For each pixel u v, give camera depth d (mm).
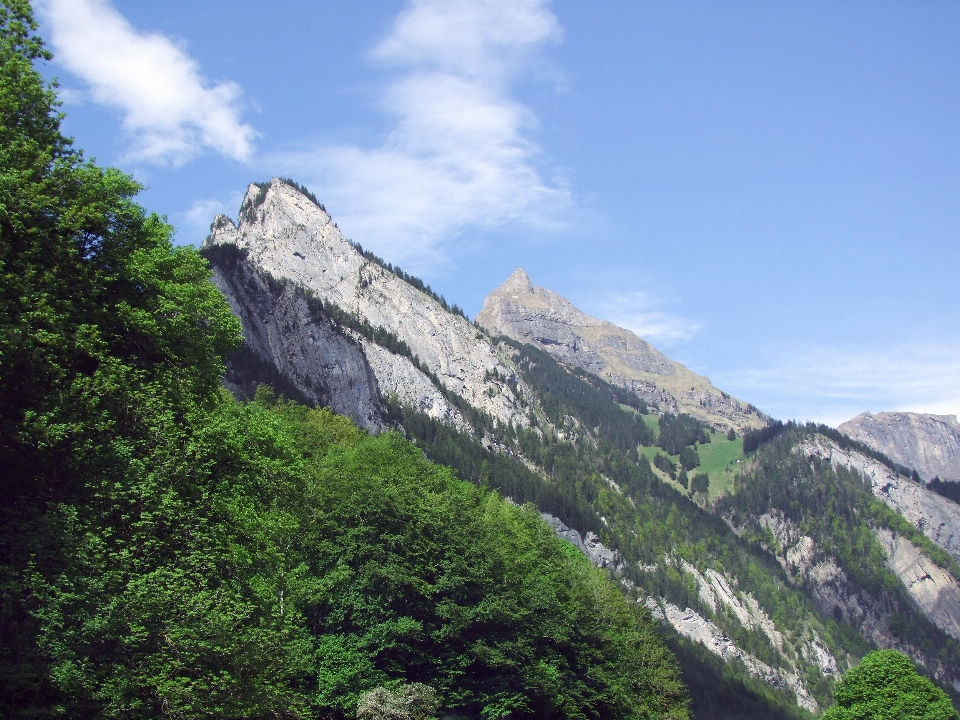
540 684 73500
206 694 39656
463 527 75938
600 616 95125
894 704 98438
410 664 66500
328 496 68312
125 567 39938
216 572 42969
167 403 46062
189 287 49594
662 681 99000
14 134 43844
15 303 40156
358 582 64250
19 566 37156
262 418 53438
